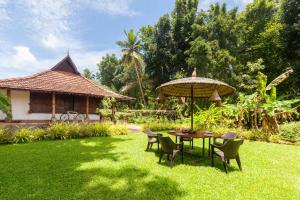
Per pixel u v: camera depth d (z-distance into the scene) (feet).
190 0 101.71
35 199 14.34
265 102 43.52
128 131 49.52
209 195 15.11
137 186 16.58
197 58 78.02
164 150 22.63
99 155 26.68
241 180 18.25
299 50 75.72
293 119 53.98
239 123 46.11
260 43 84.79
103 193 15.33
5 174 19.12
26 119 49.80
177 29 101.81
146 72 114.01
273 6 88.43
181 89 29.58
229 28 81.41
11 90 47.39
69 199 14.38
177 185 16.87
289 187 16.80
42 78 53.57
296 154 28.55
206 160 24.98
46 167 21.27
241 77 74.02
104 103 74.33
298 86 75.36
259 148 32.55
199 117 49.78
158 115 78.59
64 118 53.57
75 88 54.70
